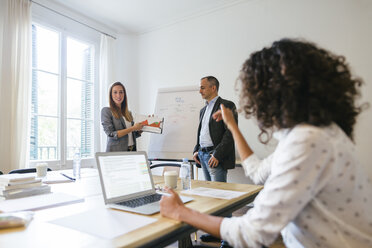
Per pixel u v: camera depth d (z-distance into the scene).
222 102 2.58
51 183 1.63
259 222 0.67
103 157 1.15
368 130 2.61
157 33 4.35
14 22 3.06
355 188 0.65
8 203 1.10
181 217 0.85
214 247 2.08
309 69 0.68
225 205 1.12
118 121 2.89
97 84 4.22
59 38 3.71
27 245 0.67
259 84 0.76
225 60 3.61
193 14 3.90
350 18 2.78
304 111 0.67
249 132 3.30
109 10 3.84
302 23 3.06
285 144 0.68
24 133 3.10
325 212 0.67
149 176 1.33
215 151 2.39
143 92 4.48
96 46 4.23
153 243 0.76
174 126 3.23
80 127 3.96
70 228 0.80
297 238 0.74
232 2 3.54
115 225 0.82
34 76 3.43
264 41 3.31
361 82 0.78
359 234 0.67
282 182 0.64
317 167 0.62
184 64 4.01
